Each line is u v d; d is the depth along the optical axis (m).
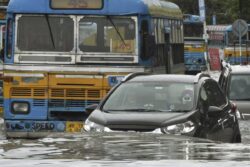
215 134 22.41
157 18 32.50
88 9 28.80
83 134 14.37
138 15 28.80
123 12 28.81
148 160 9.95
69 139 13.26
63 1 28.81
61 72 28.72
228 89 31.12
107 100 22.92
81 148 11.60
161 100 22.56
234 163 9.55
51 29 28.84
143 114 21.77
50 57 28.81
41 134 28.59
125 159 10.10
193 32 85.12
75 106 28.73
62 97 28.75
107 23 28.88
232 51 87.75
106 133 14.65
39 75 28.73
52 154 10.79
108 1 28.77
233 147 12.16
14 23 28.89
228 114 24.45
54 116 28.80
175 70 38.66
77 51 28.77
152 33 29.61
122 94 23.05
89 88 28.70
